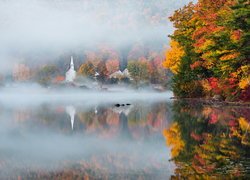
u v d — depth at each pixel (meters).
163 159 15.03
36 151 18.16
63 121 33.00
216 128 22.55
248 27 34.41
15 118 36.56
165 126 25.72
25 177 13.33
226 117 27.95
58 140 21.72
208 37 38.94
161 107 47.16
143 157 15.76
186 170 12.93
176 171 12.95
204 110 35.25
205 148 16.61
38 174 13.66
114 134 23.66
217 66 41.44
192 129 22.91
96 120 33.34
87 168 14.27
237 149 16.11
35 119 35.31
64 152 17.72
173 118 30.47
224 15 39.91
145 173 13.00
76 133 24.73
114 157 16.09
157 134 22.25
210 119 27.41
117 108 49.91
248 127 22.39
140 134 23.00
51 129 27.30
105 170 13.80
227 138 18.91
